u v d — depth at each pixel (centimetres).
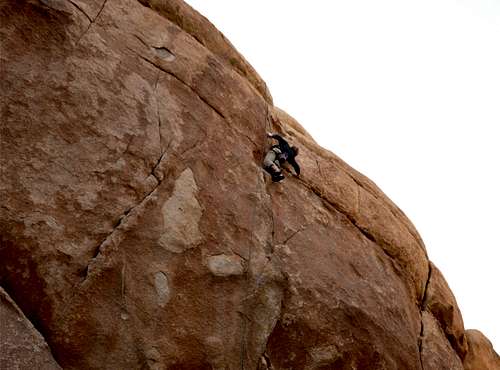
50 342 496
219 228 646
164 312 568
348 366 696
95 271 534
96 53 618
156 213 595
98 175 566
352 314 721
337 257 771
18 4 564
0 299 468
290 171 821
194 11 812
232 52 850
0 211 494
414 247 953
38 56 567
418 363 798
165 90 672
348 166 980
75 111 573
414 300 909
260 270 663
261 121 809
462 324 1017
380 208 935
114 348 528
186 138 662
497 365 1102
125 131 604
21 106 538
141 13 713
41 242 511
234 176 702
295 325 668
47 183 530
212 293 612
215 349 593
